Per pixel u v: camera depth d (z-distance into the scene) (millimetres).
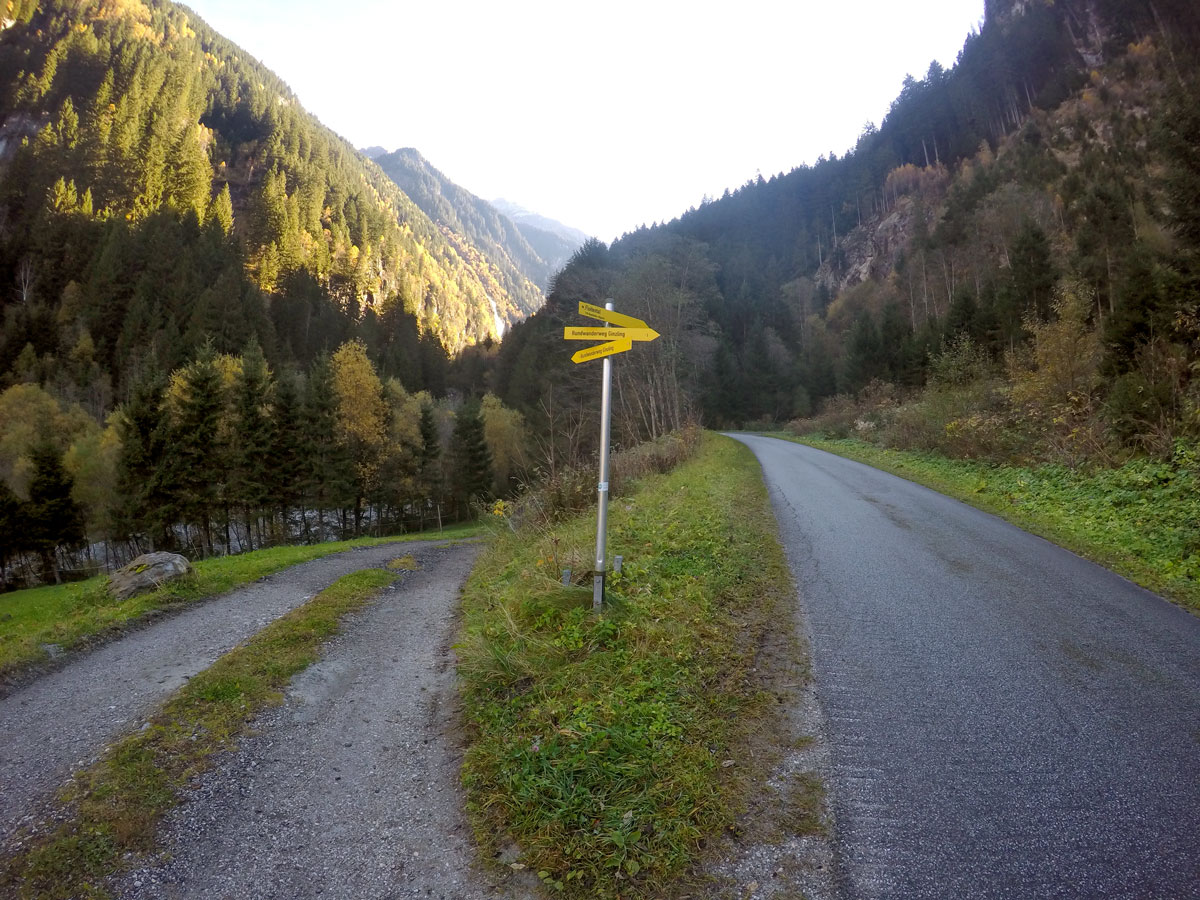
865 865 2754
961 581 7125
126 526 29812
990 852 2807
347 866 3004
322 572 11820
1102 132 64312
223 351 58938
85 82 161125
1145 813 3045
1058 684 4492
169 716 4805
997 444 16156
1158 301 13703
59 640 7160
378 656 6340
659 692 4223
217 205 114250
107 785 3781
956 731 3879
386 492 41281
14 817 3529
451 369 91250
